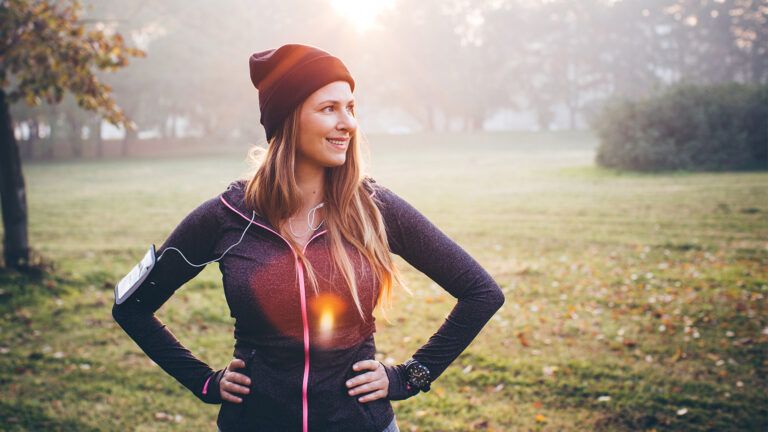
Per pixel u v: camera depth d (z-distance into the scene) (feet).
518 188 61.31
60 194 67.51
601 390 14.75
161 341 5.98
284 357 5.44
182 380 5.94
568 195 53.31
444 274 5.87
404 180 75.61
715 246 30.53
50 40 24.71
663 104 70.69
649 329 18.93
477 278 5.83
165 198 61.87
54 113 147.64
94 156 170.50
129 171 106.83
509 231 37.83
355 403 5.54
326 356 5.45
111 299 24.23
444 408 14.21
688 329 18.54
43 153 162.91
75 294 24.66
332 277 5.45
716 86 71.97
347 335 5.56
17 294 24.06
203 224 5.85
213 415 14.21
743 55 212.64
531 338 18.63
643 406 13.91
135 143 194.49
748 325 18.66
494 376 15.84
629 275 25.90
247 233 5.67
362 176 5.81
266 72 5.65
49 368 16.89
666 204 44.50
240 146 187.21
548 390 14.99
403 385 5.79
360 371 5.59
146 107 188.34
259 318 5.45
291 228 5.69
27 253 27.48
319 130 5.49
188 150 182.70
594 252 30.91
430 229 5.92
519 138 178.29
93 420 13.80
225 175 92.63
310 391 5.39
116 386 15.65
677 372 15.62
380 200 5.92
